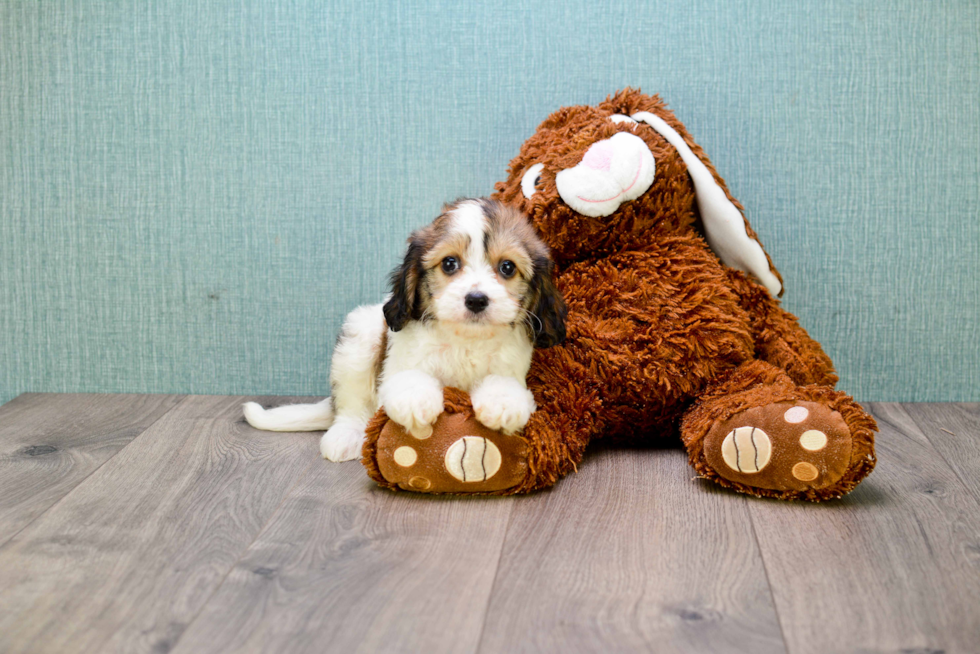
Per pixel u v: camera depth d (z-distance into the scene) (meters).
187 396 2.30
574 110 1.96
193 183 2.22
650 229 1.85
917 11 2.08
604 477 1.67
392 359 1.69
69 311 2.30
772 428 1.51
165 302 2.28
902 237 2.17
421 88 2.16
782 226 2.18
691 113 2.14
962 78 2.10
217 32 2.16
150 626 1.10
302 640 1.07
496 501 1.54
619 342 1.76
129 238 2.26
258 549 1.33
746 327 1.81
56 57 2.19
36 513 1.48
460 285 1.52
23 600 1.17
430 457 1.52
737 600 1.17
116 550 1.33
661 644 1.06
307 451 1.84
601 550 1.33
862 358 2.23
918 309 2.20
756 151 2.15
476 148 2.18
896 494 1.57
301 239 2.24
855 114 2.12
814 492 1.51
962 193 2.14
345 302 2.26
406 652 1.04
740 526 1.42
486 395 1.53
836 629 1.10
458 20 2.13
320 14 2.14
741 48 2.11
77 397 2.29
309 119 2.19
